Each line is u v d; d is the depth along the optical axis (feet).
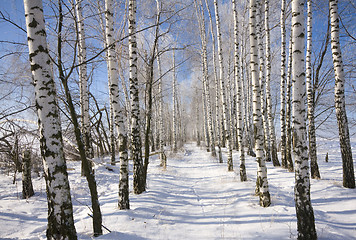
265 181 17.24
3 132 22.56
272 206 16.87
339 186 22.33
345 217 14.89
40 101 9.43
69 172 34.14
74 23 13.04
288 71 34.19
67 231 9.57
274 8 42.55
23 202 20.71
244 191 22.04
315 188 22.49
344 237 11.84
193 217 16.75
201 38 53.67
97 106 44.91
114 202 20.25
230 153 36.45
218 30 37.52
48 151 9.45
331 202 18.12
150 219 15.85
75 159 47.34
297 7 11.50
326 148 66.85
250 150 57.16
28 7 9.30
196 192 24.70
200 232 13.78
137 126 23.03
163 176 33.17
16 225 15.69
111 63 18.06
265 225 13.67
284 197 19.36
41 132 9.52
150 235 13.26
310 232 11.16
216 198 21.36
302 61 11.51
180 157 59.16
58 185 9.52
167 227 14.56
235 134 75.66
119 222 14.92
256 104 18.30
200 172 38.50
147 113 25.75
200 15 54.60
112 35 17.95
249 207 17.16
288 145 33.37
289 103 33.37
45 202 21.40
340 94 22.35
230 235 12.89
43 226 15.81
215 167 42.39
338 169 34.58
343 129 22.11
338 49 22.38
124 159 17.62
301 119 11.52
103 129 53.62
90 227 14.44
